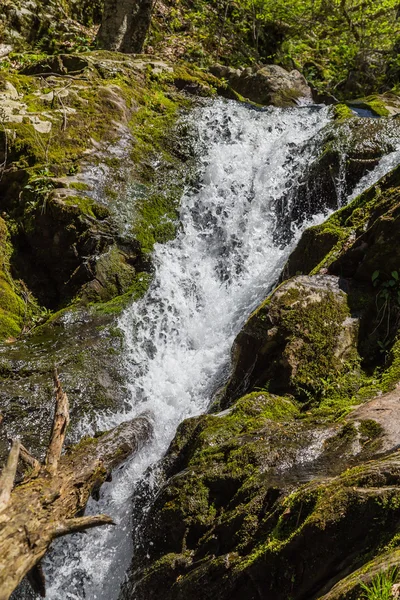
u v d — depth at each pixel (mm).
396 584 1911
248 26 13227
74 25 10781
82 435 4746
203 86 9141
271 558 2537
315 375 4086
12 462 2473
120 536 3705
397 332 4242
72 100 7582
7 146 6832
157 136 7816
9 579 2154
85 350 5410
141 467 4250
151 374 5445
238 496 3098
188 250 6809
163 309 6082
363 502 2381
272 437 3395
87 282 6082
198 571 2848
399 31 13055
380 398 3623
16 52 9742
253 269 6566
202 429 3777
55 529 2416
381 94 11094
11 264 6320
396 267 4391
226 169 7633
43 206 6363
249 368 4375
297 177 7113
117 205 6719
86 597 3643
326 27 13594
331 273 4723
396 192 4941
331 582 2309
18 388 4895
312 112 8508
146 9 10523
